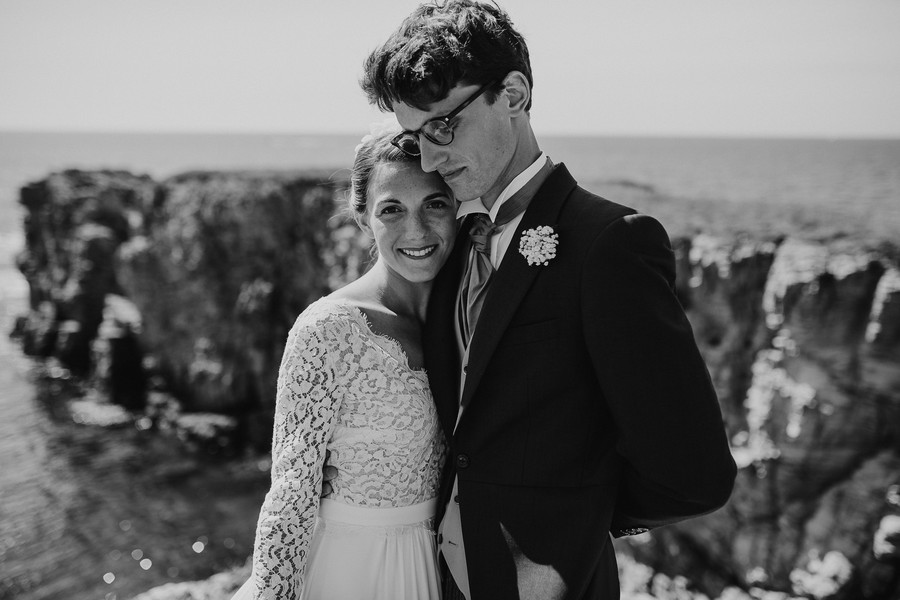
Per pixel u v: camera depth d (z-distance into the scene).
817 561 12.71
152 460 23.78
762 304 14.53
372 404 2.49
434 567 2.69
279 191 27.80
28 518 19.69
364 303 2.61
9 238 81.00
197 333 26.72
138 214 35.00
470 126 2.25
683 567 13.82
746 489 13.55
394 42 2.26
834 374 13.05
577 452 2.33
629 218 2.26
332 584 2.57
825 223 16.92
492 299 2.36
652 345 2.16
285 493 2.37
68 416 27.22
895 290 12.52
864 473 12.62
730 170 63.25
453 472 2.64
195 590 5.50
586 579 2.34
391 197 2.48
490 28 2.22
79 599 16.03
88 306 32.91
